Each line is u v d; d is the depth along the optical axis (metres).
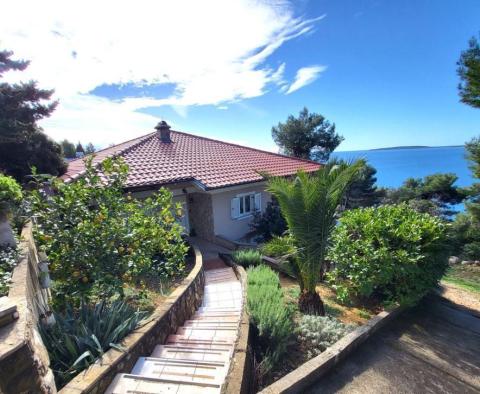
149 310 5.70
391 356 4.84
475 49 9.76
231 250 11.93
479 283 10.77
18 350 2.25
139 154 13.73
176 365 3.94
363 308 6.71
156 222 6.91
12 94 11.66
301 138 33.50
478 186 13.77
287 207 5.70
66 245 5.24
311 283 6.05
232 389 3.17
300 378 3.91
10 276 3.49
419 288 6.45
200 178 12.14
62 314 4.93
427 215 7.77
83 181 6.08
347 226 7.71
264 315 4.71
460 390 4.07
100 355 3.67
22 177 11.88
